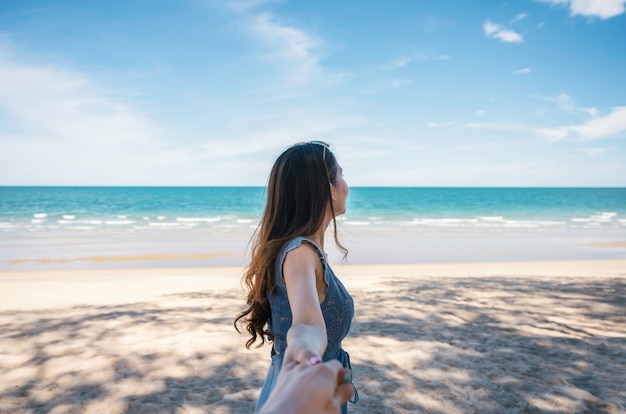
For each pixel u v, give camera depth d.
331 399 0.52
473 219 37.56
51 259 15.53
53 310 7.80
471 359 5.34
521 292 9.35
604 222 35.06
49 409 4.04
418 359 5.33
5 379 4.68
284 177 1.52
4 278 11.31
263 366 5.11
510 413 4.02
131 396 4.30
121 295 9.14
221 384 4.61
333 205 1.63
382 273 12.35
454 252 18.25
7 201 52.72
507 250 18.97
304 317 1.13
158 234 24.11
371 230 27.16
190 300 8.64
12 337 6.11
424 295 9.01
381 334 6.34
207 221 33.34
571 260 16.27
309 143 1.61
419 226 30.41
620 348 5.77
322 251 1.40
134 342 5.92
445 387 4.55
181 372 4.91
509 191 95.06
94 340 6.00
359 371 4.96
